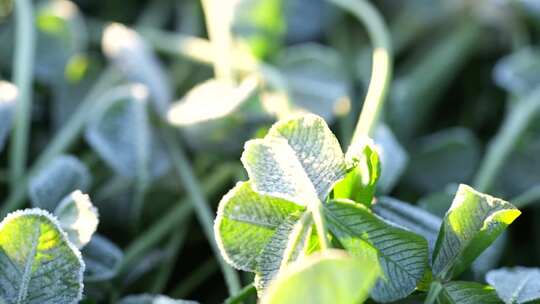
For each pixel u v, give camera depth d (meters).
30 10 0.26
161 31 0.32
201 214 0.25
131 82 0.27
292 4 0.31
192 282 0.25
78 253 0.19
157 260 0.24
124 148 0.25
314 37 0.32
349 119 0.28
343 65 0.30
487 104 0.32
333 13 0.32
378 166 0.19
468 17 0.32
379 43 0.28
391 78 0.31
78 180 0.23
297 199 0.18
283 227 0.18
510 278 0.20
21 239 0.18
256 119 0.26
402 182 0.28
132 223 0.25
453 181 0.28
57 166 0.23
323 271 0.16
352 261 0.16
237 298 0.20
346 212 0.18
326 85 0.28
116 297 0.22
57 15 0.28
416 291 0.20
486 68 0.32
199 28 0.32
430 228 0.20
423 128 0.31
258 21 0.29
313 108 0.28
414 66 0.32
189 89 0.30
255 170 0.18
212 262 0.26
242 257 0.18
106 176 0.26
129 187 0.25
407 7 0.33
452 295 0.19
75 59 0.28
